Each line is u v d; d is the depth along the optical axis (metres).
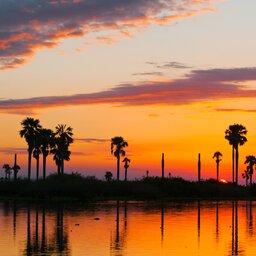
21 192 96.69
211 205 80.38
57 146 110.38
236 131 124.62
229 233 41.03
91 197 94.94
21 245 33.28
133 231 41.41
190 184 111.88
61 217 53.19
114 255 29.80
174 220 51.72
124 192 101.69
